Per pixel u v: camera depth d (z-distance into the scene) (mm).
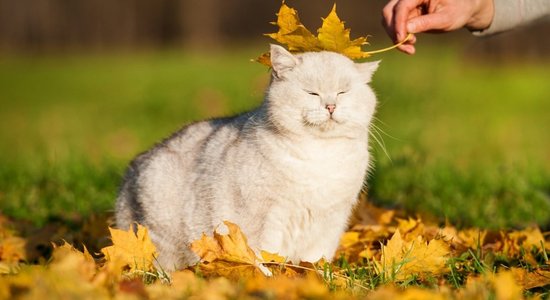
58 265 3354
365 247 4758
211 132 4680
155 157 4758
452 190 6902
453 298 3420
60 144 12258
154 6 30547
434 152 9641
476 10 4785
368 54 4426
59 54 28656
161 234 4605
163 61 24953
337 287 3801
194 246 3986
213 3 30547
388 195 6848
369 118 4328
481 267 4148
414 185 6996
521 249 4617
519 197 6629
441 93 15961
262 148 4164
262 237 4203
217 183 4273
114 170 7543
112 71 22922
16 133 14445
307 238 4355
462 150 10648
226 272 3883
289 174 4113
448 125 13219
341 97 4184
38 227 5844
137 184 4777
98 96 18703
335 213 4309
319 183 4156
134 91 18562
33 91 20250
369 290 3754
